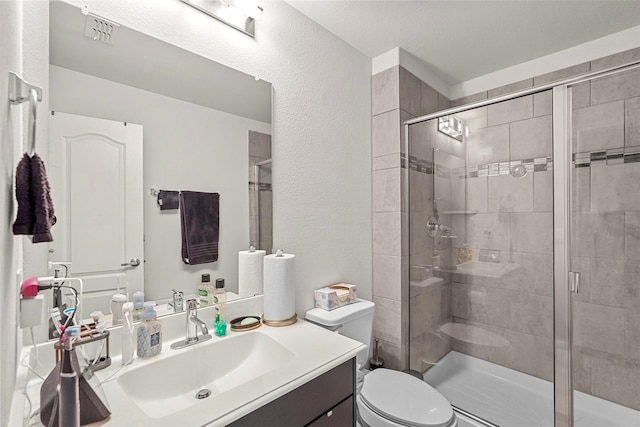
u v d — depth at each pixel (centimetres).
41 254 91
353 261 196
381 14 167
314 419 98
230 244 136
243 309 138
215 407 79
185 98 122
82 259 98
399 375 165
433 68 229
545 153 179
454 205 220
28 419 69
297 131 162
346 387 110
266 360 119
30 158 60
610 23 176
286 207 157
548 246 184
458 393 198
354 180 197
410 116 207
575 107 164
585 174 171
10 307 60
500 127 195
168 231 118
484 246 210
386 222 205
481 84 241
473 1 158
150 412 93
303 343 117
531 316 192
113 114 104
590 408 179
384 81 206
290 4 159
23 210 58
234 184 137
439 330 220
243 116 140
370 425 139
